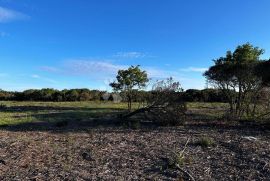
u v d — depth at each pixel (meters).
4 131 16.11
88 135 14.70
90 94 49.84
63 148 11.86
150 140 13.13
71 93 49.53
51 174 8.83
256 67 19.23
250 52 20.30
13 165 9.69
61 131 16.08
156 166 9.46
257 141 12.70
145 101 20.12
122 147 11.91
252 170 9.05
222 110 26.72
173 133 14.91
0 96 52.94
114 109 30.22
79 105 37.16
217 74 20.95
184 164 9.59
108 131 15.82
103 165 9.66
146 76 26.50
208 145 11.92
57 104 39.84
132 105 35.88
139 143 12.54
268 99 19.67
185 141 12.80
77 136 14.44
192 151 11.09
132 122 18.73
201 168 9.23
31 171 9.11
